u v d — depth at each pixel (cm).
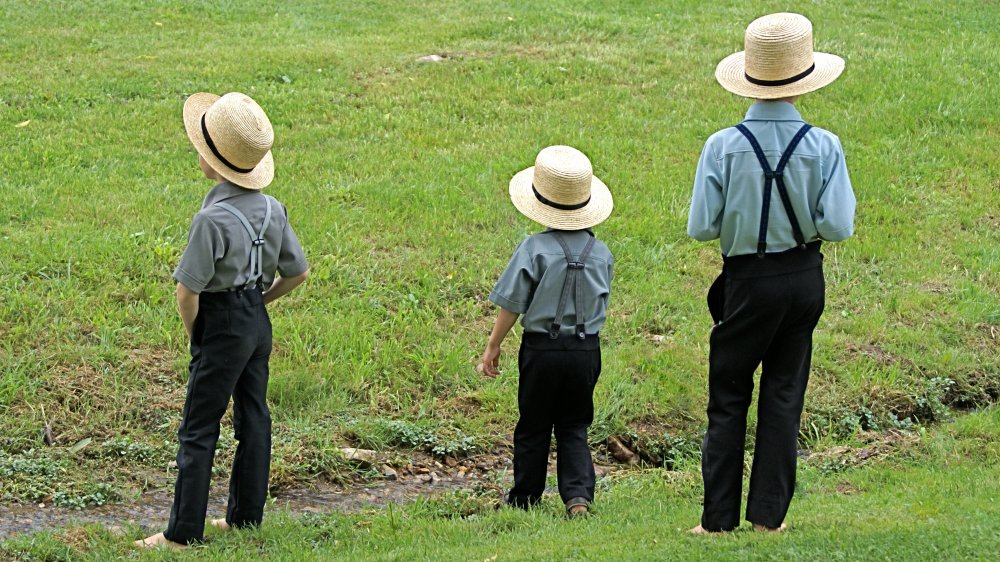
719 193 623
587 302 739
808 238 618
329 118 1752
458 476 932
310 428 948
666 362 1102
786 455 635
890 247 1414
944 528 625
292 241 726
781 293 613
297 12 2456
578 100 1875
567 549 641
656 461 994
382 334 1112
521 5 2552
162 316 1077
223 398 701
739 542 610
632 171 1587
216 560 673
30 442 888
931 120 1838
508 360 1092
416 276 1221
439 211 1396
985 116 1852
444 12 2484
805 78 623
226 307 690
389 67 2017
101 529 751
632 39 2255
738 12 2527
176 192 1398
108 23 2258
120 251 1190
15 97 1725
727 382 644
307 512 826
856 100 1914
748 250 618
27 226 1249
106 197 1359
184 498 704
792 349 636
